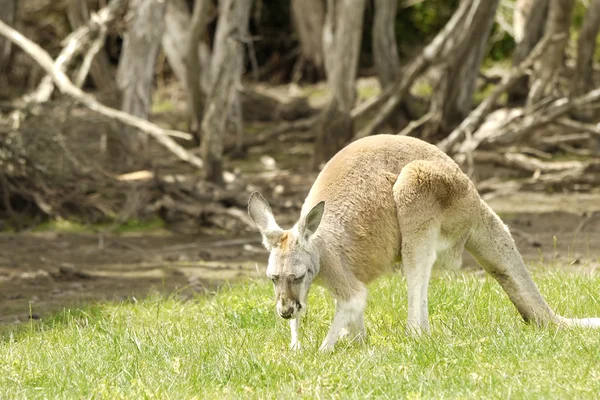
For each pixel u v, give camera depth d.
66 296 12.16
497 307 8.95
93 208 17.92
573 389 6.08
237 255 15.03
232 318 8.98
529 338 7.55
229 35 18.66
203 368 7.23
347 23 21.02
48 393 6.87
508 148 20.92
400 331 8.17
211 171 18.67
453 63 22.33
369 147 8.32
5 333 9.85
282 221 16.80
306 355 7.45
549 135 23.05
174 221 17.36
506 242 8.63
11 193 17.70
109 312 10.19
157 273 13.69
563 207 17.70
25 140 17.23
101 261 14.66
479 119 20.31
